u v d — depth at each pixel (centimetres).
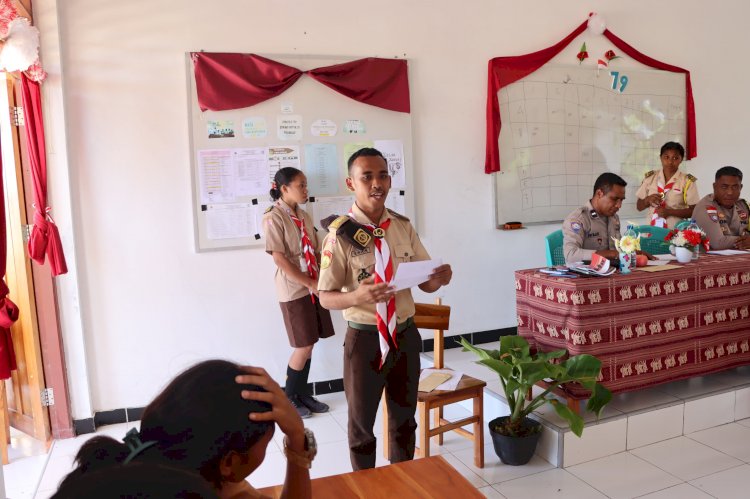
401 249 221
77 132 335
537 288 300
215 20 356
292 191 344
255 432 89
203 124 356
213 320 367
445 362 400
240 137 364
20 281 316
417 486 132
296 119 375
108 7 335
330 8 381
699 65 511
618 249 294
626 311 285
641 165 493
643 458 283
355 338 216
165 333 359
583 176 471
